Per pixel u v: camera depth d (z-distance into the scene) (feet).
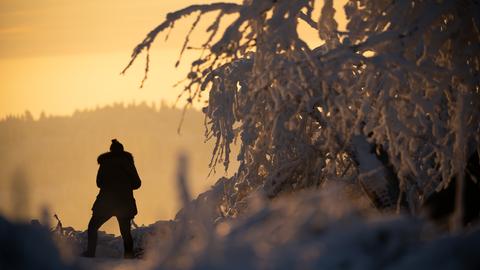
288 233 21.63
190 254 21.03
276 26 65.31
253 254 20.47
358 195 81.82
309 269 19.51
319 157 87.45
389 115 68.18
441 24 69.10
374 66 63.41
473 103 67.10
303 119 85.76
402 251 20.88
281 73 66.28
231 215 92.58
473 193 58.54
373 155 71.26
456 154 65.41
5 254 20.57
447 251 20.18
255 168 91.66
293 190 87.76
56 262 21.04
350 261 19.81
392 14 67.51
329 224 21.58
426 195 74.43
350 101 71.05
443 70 65.21
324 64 63.93
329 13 73.05
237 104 91.40
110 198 86.48
